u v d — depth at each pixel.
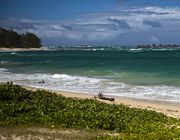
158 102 24.91
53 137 12.77
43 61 82.25
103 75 42.97
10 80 38.25
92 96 26.55
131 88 31.44
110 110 17.59
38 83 35.56
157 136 13.18
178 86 32.19
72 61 81.62
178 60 82.50
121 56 112.25
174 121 17.33
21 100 17.36
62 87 32.50
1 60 87.44
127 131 14.40
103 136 13.09
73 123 14.57
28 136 12.73
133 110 18.61
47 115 15.34
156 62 74.25
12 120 14.39
